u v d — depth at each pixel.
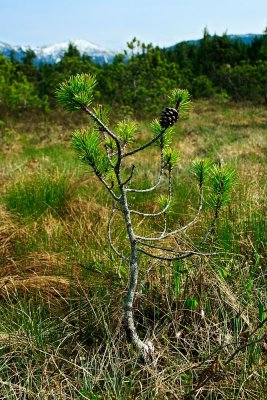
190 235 3.90
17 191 5.37
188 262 3.19
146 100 16.91
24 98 16.66
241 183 5.16
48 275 3.57
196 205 5.05
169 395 2.33
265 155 8.41
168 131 2.59
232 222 3.93
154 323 2.82
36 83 24.09
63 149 10.98
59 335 2.81
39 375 2.45
